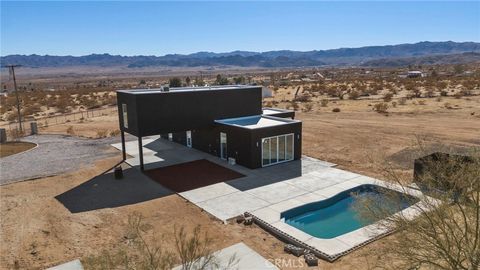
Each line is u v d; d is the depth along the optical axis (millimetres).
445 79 85312
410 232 8492
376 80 93250
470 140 26672
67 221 14594
